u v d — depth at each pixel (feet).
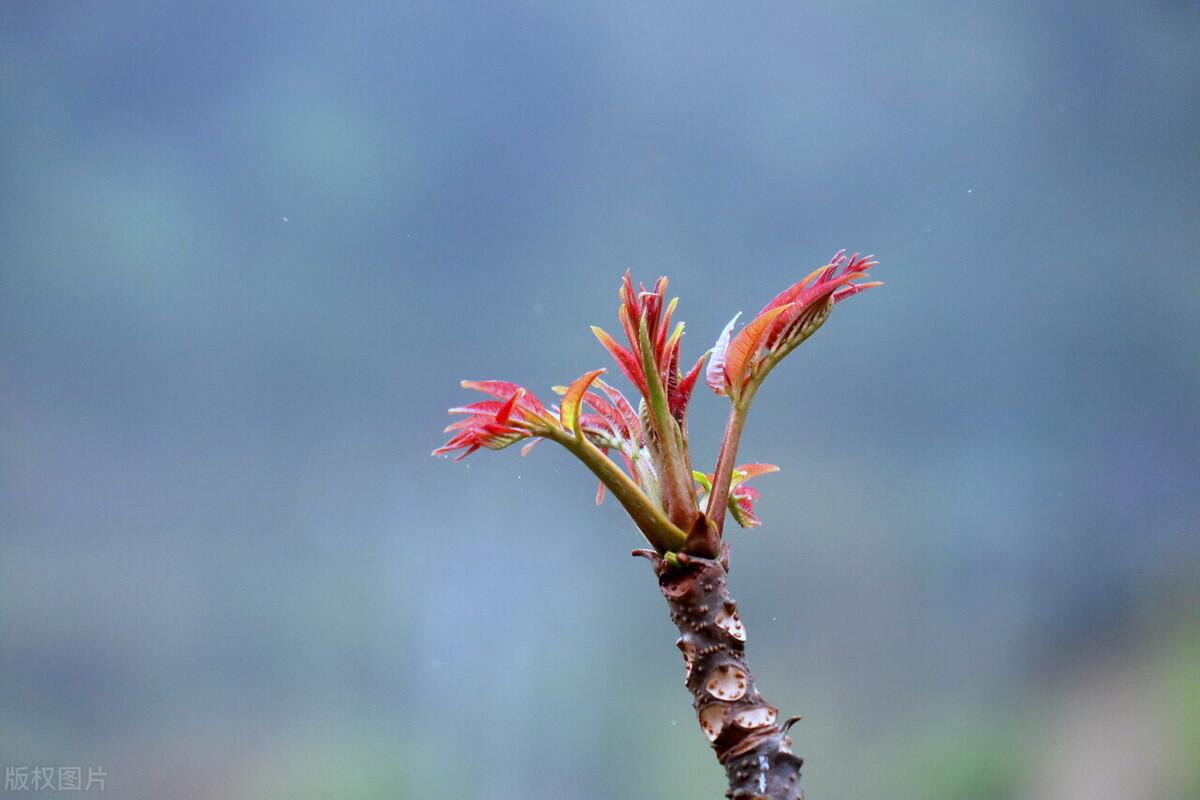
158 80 14.35
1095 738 9.09
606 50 15.21
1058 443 12.71
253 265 14.11
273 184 14.44
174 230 14.01
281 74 14.49
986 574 11.15
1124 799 8.55
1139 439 12.62
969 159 14.20
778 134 14.97
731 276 14.93
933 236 14.06
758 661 10.46
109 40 13.94
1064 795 8.71
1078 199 13.78
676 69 15.21
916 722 9.77
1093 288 13.47
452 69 14.99
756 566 11.13
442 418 13.99
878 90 14.75
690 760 9.87
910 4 14.46
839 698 10.11
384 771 10.44
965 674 10.16
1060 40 14.06
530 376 14.53
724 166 15.17
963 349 13.29
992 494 12.00
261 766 10.49
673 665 10.44
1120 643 10.14
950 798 9.00
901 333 13.29
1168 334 13.15
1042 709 9.62
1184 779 8.39
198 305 13.79
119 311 13.38
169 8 14.34
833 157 14.75
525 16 15.30
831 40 14.70
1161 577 10.73
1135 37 13.75
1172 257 13.43
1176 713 9.07
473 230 15.01
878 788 9.20
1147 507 11.72
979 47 14.30
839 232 14.65
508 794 10.27
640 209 15.14
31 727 10.40
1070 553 11.26
